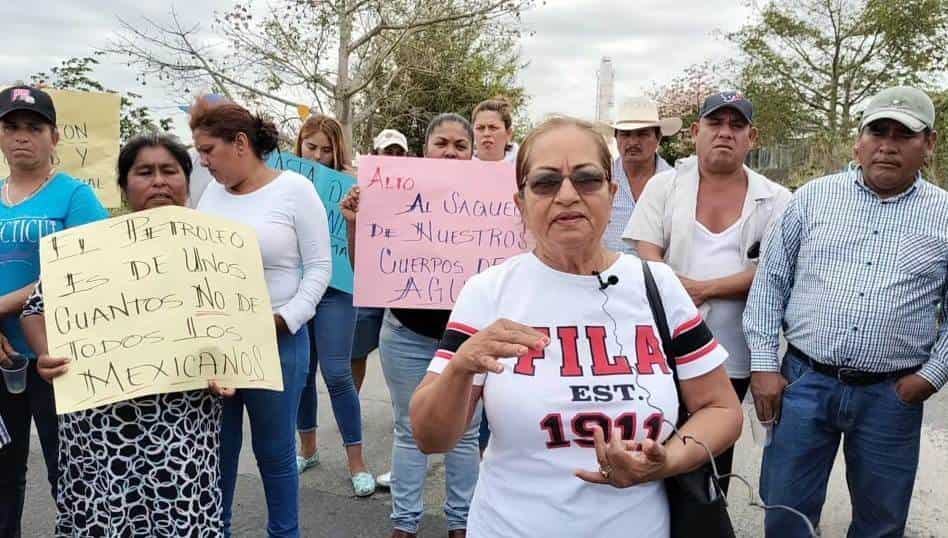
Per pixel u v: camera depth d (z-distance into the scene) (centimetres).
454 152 359
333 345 390
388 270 320
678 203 312
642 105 384
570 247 161
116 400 205
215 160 271
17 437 303
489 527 164
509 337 144
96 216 309
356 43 1491
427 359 322
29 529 357
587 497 156
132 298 218
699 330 169
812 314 266
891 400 257
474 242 324
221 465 279
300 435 427
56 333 212
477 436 323
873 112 249
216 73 1436
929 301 255
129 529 213
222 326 226
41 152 300
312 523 362
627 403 157
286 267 280
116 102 470
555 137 163
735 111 295
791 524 277
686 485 160
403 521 324
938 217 251
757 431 364
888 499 265
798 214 275
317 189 410
